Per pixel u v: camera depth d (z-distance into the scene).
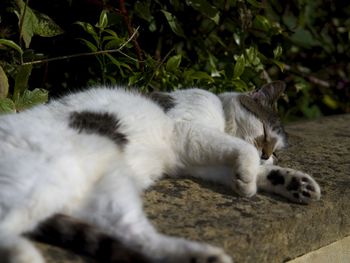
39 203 0.65
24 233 0.65
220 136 0.84
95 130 0.78
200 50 1.21
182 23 1.20
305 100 1.42
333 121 1.27
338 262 0.84
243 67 1.11
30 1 1.08
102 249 0.66
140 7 1.12
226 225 0.73
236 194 0.82
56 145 0.71
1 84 0.94
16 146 0.70
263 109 0.98
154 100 0.90
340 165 0.95
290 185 0.80
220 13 1.18
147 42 1.20
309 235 0.79
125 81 1.08
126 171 0.75
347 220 0.83
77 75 1.15
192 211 0.76
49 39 1.12
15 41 1.04
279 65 1.19
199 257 0.65
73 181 0.68
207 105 0.91
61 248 0.67
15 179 0.65
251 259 0.72
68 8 1.11
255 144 0.94
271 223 0.74
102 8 1.07
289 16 1.35
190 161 0.85
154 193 0.81
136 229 0.67
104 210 0.68
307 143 1.07
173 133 0.86
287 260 0.77
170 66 1.07
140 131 0.83
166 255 0.65
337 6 1.48
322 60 1.47
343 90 1.50
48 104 0.85
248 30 1.22
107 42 1.10
